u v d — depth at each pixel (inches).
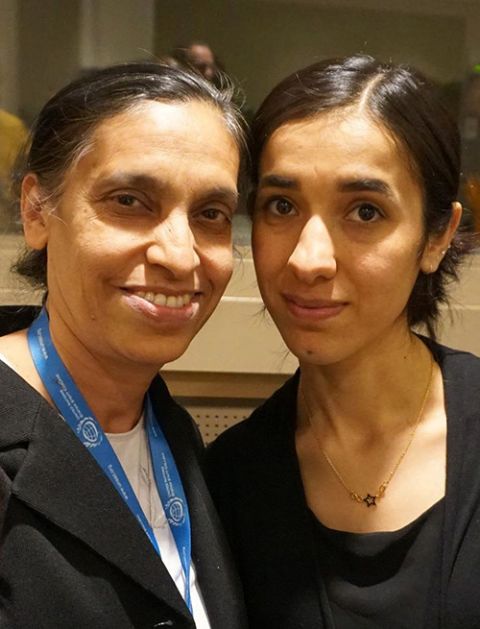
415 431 45.4
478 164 73.7
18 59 74.1
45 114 37.4
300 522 44.1
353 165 40.2
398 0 79.3
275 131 41.9
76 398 37.7
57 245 36.8
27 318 42.2
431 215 43.6
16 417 34.3
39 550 32.8
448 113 43.8
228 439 49.3
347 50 78.4
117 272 35.4
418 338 49.1
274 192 42.3
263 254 43.6
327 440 46.7
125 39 76.0
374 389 45.7
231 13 76.4
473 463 42.4
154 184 34.9
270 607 43.4
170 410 43.7
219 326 74.0
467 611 40.1
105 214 35.3
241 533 45.6
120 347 36.3
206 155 35.9
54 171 36.6
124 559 34.4
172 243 35.0
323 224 41.3
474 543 40.8
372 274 41.5
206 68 75.0
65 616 32.4
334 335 42.8
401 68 43.3
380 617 41.0
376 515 43.6
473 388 45.0
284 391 49.9
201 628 38.6
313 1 77.4
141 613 34.8
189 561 39.8
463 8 79.4
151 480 40.9
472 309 74.0
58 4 74.7
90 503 34.4
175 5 76.1
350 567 42.4
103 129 35.2
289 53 77.7
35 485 33.3
